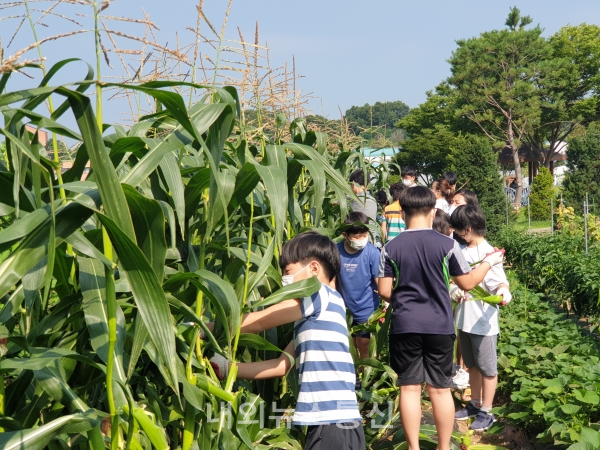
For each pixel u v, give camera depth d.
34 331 2.32
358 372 5.33
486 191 29.36
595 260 10.23
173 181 2.41
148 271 1.97
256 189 3.67
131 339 2.71
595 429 4.49
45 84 2.27
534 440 4.93
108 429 2.55
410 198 4.23
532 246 13.69
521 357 6.15
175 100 2.06
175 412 2.92
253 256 3.12
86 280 2.26
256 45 3.40
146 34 2.52
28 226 1.91
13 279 1.91
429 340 4.04
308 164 3.14
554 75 46.44
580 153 34.06
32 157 1.82
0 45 2.26
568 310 10.56
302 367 2.99
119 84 2.00
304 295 2.84
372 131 9.39
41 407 2.34
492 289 5.13
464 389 6.27
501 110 47.28
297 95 4.88
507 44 46.94
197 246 2.90
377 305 5.39
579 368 5.23
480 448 4.70
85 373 2.50
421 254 4.09
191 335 2.66
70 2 1.95
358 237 5.16
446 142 46.97
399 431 4.39
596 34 49.84
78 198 2.02
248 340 2.92
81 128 1.88
